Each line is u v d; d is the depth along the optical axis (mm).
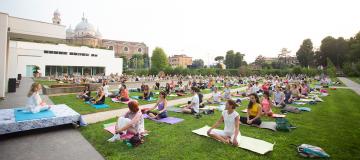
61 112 7742
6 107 10969
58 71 59406
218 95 13469
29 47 52969
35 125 6641
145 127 7473
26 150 5410
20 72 52094
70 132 6879
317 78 44125
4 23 13469
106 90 15547
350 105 13031
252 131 7125
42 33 22516
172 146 5734
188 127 7535
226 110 6102
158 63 89688
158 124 7898
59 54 58812
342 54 77875
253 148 5559
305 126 7922
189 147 5672
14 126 6277
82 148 5582
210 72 63531
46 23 22781
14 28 20609
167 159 4949
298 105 12914
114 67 73188
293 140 6316
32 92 7734
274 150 5543
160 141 6105
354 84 33406
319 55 85188
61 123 7121
